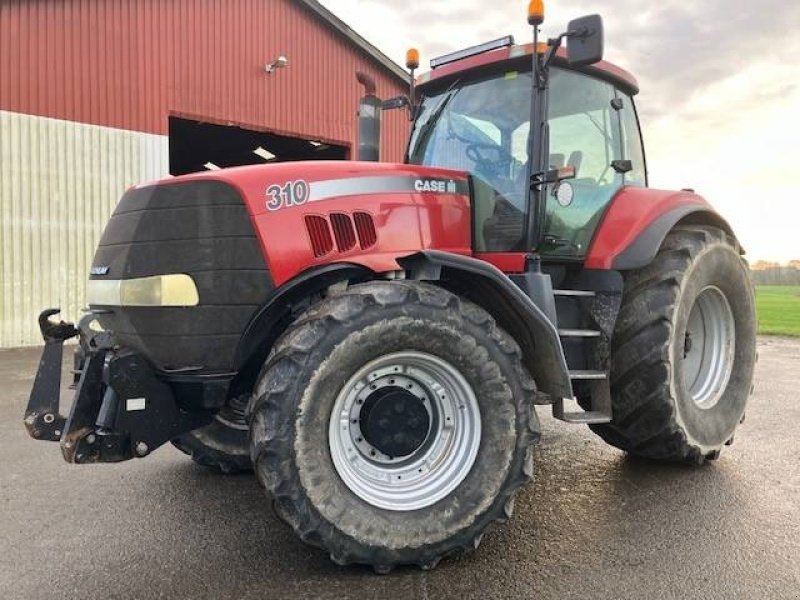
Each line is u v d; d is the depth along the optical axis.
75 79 11.42
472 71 4.12
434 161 4.23
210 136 15.35
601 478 4.02
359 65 14.80
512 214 3.80
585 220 4.00
